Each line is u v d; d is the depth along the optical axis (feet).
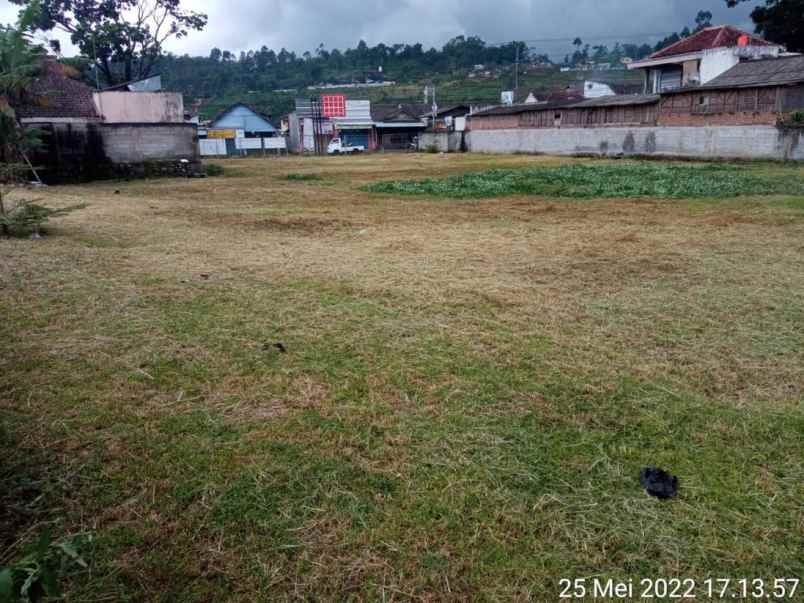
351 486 7.20
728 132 65.77
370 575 5.87
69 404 9.16
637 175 50.14
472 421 8.68
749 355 11.07
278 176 59.62
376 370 10.42
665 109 74.13
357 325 12.69
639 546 6.26
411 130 151.23
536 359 10.87
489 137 109.50
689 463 7.67
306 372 10.35
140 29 100.83
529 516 6.69
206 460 7.71
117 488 7.16
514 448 8.00
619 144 81.41
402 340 11.82
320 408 9.07
